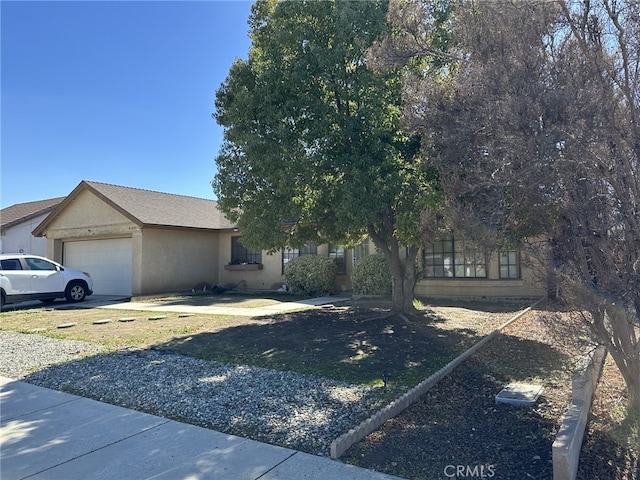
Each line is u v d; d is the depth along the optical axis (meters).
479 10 4.54
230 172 9.56
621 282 3.70
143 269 17.77
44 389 6.01
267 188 9.23
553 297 4.75
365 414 4.79
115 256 19.41
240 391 5.63
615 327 4.07
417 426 4.45
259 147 8.66
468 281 14.38
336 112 8.60
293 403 5.17
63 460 3.93
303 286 17.02
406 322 9.69
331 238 10.65
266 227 9.13
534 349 7.41
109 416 4.96
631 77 3.68
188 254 19.77
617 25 3.79
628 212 3.62
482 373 6.15
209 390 5.70
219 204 10.01
